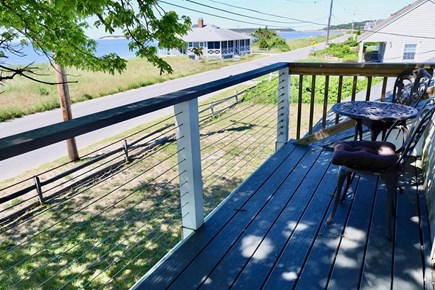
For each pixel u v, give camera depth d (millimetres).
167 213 4523
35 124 9414
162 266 1718
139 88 15531
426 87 2771
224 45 31578
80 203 4910
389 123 2645
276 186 2613
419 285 1565
